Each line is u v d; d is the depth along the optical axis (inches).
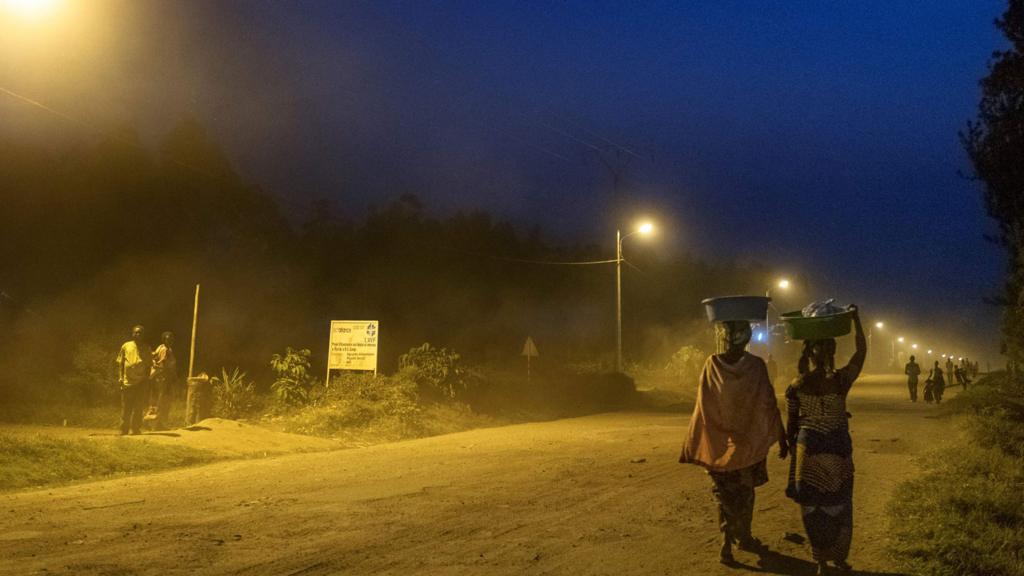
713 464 272.5
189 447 574.6
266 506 372.2
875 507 379.2
